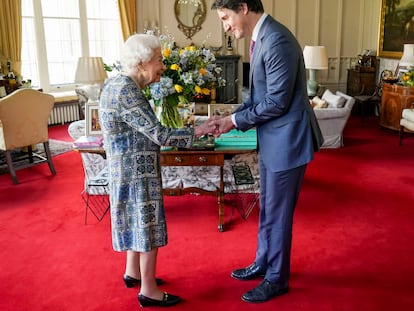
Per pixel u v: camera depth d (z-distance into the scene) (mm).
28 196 4383
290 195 2373
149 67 2176
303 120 2283
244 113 2297
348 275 2816
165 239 2342
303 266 2932
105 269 2936
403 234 3396
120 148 2172
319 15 9320
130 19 8703
